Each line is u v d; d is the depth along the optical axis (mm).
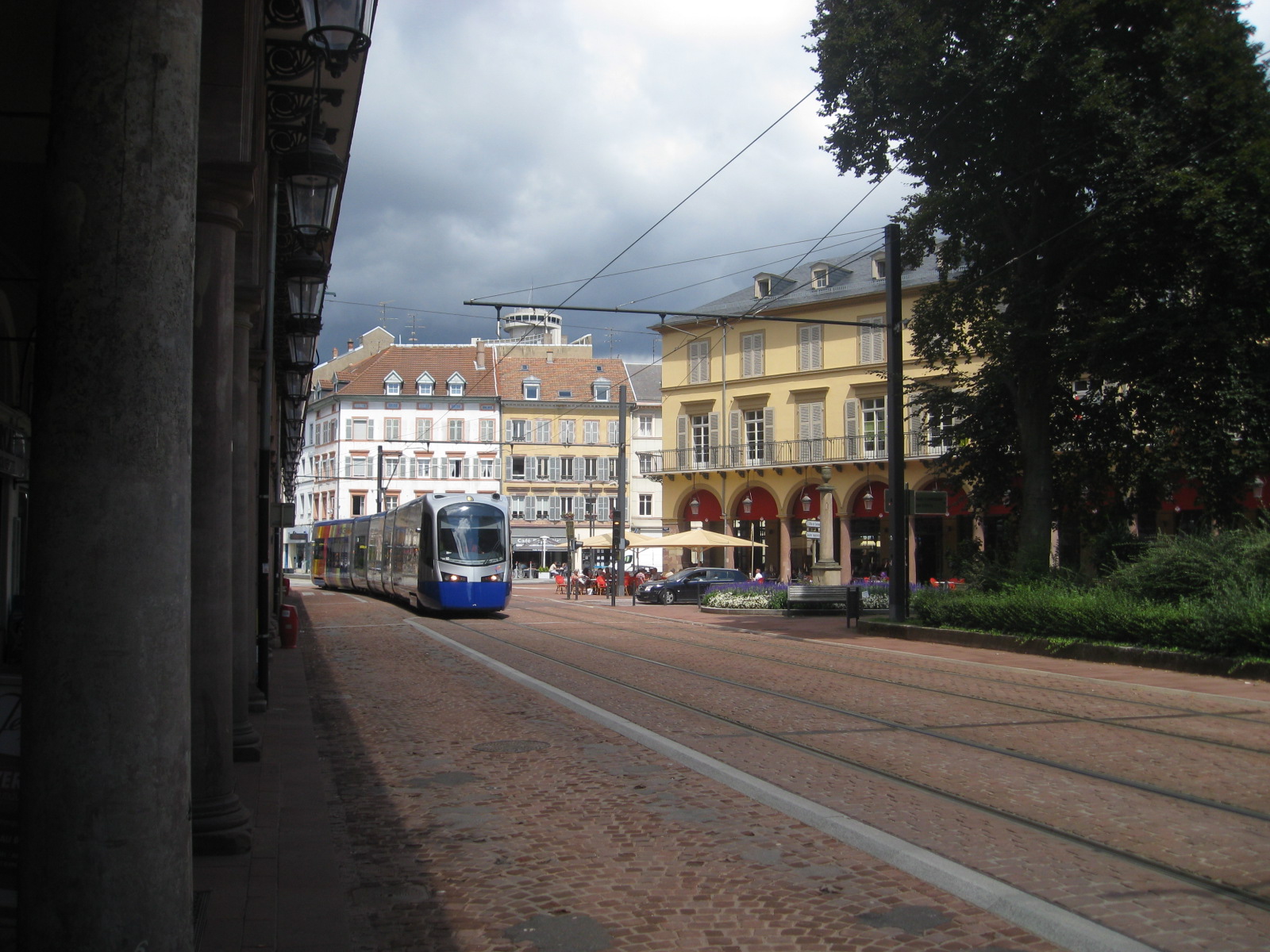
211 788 6098
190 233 2865
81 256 2705
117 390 2703
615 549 40312
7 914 4098
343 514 74812
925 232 24047
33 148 8141
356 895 5574
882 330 47281
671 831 6805
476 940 4930
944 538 48281
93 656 2668
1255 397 19656
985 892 5418
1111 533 22234
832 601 30766
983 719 11234
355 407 75375
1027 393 22766
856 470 47844
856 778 8250
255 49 6047
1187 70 20016
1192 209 19125
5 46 6969
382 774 8555
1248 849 6258
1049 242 21922
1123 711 11812
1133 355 20656
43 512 2699
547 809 7379
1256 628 14844
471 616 30172
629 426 77750
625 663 17016
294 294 11234
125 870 2682
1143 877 5703
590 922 5156
